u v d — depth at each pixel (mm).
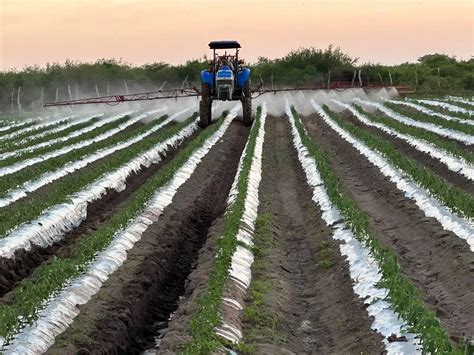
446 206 18156
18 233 16609
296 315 13141
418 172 21547
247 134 38312
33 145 36312
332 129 37875
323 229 17984
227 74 37156
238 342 10945
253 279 14352
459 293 12945
